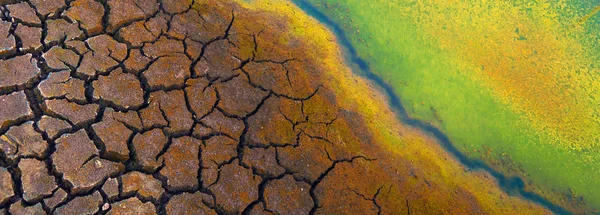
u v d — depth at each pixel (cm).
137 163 420
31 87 436
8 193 383
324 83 518
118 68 466
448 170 502
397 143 502
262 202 429
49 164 402
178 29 509
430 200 469
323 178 452
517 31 592
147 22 504
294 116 482
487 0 607
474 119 534
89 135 423
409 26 584
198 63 490
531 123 539
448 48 573
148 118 444
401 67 554
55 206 387
